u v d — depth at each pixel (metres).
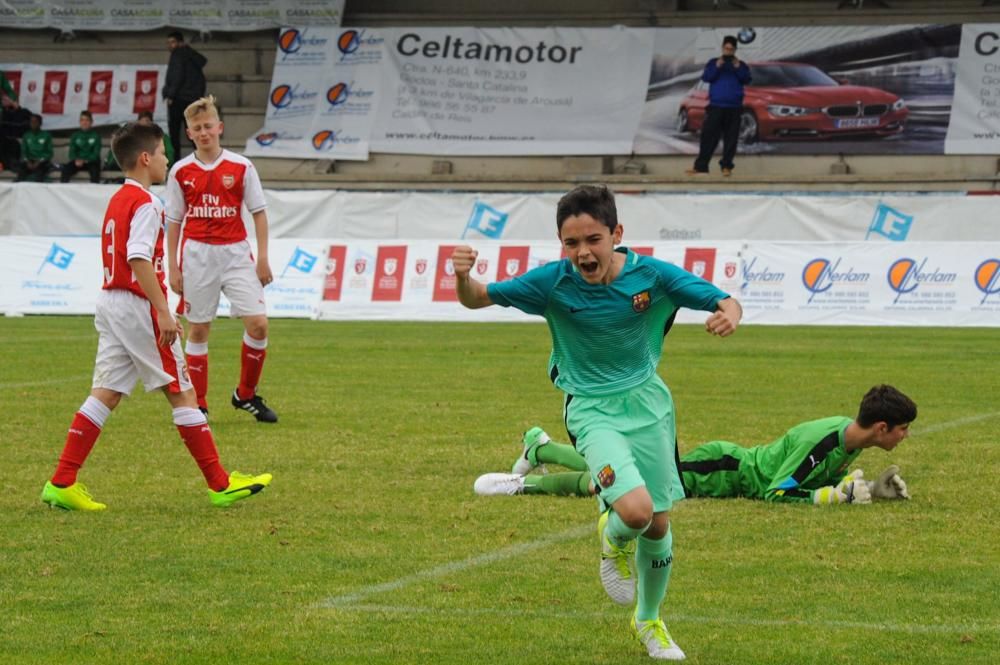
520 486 21.70
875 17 81.50
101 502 21.06
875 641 13.88
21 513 20.17
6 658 13.26
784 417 30.36
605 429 13.48
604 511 13.80
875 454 25.62
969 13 80.88
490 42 83.25
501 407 32.19
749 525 19.44
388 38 84.44
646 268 13.82
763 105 78.75
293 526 19.34
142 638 13.95
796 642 13.87
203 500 21.23
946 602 15.38
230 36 88.81
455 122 83.06
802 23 82.38
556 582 16.25
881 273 56.22
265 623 14.52
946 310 55.38
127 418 30.30
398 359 43.56
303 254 61.47
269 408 31.05
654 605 13.53
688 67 80.56
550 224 66.81
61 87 87.94
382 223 68.00
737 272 57.34
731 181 75.69
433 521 19.70
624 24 85.25
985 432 28.30
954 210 62.22
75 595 15.62
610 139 81.25
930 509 20.61
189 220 29.56
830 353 45.28
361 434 28.02
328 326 56.97
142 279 19.95
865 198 63.16
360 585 16.11
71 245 62.03
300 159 83.94
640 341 13.87
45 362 41.78
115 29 89.19
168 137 74.94
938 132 77.38
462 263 13.53
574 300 13.77
